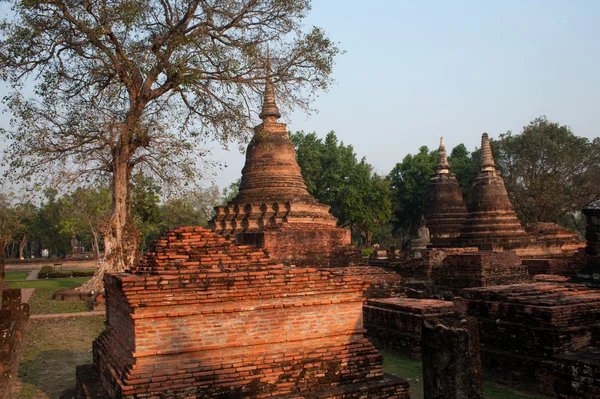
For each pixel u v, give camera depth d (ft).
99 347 33.81
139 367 25.86
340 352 30.09
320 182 210.79
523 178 176.86
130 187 91.76
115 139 81.92
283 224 85.30
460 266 76.07
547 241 111.65
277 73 85.46
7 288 49.19
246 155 97.91
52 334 57.36
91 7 73.77
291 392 28.32
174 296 26.71
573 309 38.32
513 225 112.88
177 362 26.58
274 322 29.04
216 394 26.73
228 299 27.91
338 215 209.46
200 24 80.38
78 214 176.76
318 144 218.79
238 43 83.30
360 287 31.30
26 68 77.30
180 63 76.74
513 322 40.32
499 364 39.55
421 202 224.53
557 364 33.73
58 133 80.59
